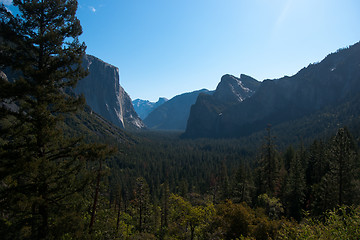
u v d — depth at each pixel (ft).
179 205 67.67
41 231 32.09
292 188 116.98
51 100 34.83
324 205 99.35
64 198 34.88
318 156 154.40
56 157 35.55
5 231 28.73
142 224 123.75
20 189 30.40
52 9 36.76
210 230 58.39
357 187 92.68
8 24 33.40
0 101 31.17
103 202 72.28
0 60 31.94
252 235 52.85
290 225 33.96
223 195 142.31
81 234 34.40
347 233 23.67
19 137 32.81
